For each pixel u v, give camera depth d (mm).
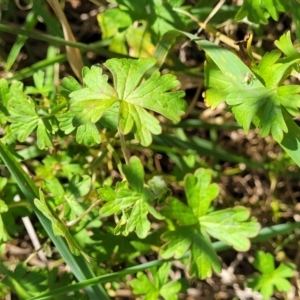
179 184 313
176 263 328
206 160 342
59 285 282
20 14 346
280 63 240
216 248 267
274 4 263
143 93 230
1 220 270
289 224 276
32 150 302
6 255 325
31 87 290
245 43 258
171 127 320
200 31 305
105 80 231
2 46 342
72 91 245
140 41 299
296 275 317
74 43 293
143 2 289
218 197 334
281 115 233
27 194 255
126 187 240
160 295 295
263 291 280
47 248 304
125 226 242
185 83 333
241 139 346
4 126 279
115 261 287
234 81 242
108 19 291
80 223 282
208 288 331
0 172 308
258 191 346
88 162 299
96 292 267
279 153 332
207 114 335
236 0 312
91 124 241
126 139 296
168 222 270
